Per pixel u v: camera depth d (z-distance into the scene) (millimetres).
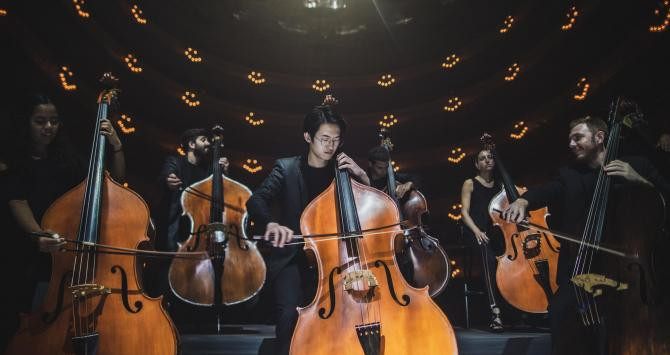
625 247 2100
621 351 2023
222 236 3102
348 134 13922
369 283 1968
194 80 12672
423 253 3262
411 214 3459
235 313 4094
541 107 10844
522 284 3059
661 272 2002
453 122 13258
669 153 2494
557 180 2605
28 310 2340
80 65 9430
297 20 13898
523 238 3201
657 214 2041
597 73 8984
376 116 13773
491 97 12258
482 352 2715
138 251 2121
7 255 2338
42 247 2008
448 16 13266
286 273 2379
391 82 13180
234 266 3111
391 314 1973
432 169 13367
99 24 10102
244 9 13336
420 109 13453
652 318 1976
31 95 2475
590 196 2436
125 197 2229
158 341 1986
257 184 12898
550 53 10031
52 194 2488
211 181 3379
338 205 2270
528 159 11305
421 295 2016
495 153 3664
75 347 1855
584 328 2195
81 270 2051
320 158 2584
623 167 2176
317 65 14023
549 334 2854
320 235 2143
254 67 13703
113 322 1973
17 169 2441
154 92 11117
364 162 13844
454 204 12828
